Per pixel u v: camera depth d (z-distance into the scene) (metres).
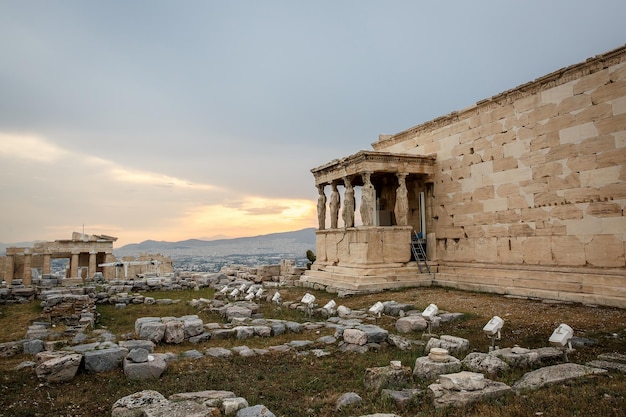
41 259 43.72
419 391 7.44
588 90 17.75
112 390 8.66
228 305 19.55
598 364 8.65
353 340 11.59
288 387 8.80
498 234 21.67
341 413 7.17
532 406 6.60
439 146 25.89
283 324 14.76
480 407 6.63
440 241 25.53
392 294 21.30
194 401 7.38
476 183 23.16
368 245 24.03
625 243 16.28
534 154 19.95
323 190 30.08
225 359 10.88
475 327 13.66
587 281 17.25
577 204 18.02
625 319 13.52
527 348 10.55
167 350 12.23
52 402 8.10
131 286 30.72
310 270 29.52
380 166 24.81
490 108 22.42
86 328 15.41
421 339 12.33
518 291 19.33
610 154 16.88
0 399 8.32
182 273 40.41
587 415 6.21
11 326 17.73
